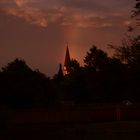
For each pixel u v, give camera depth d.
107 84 100.56
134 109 73.56
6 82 57.47
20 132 52.91
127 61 64.50
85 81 104.88
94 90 101.81
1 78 57.72
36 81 60.66
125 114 72.25
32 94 59.28
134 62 63.44
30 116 57.75
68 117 63.00
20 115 56.44
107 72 101.44
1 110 54.47
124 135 48.22
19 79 59.00
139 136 47.03
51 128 57.12
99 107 69.38
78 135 49.16
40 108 59.38
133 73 65.75
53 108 61.25
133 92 78.12
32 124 57.12
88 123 65.19
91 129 55.44
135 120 72.69
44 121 58.75
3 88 57.00
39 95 60.25
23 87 58.31
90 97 101.75
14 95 57.50
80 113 65.25
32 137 47.66
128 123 64.00
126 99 90.06
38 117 58.44
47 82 62.66
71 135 49.41
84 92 102.56
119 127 57.69
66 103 77.06
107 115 69.62
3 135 50.34
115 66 99.31
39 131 54.75
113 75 99.62
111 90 99.38
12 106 58.00
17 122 55.56
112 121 69.62
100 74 103.44
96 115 67.81
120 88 97.50
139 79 66.56
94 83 102.81
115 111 71.00
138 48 62.69
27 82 59.22
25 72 60.44
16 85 58.00
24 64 63.78
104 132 51.97
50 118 60.03
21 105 58.59
